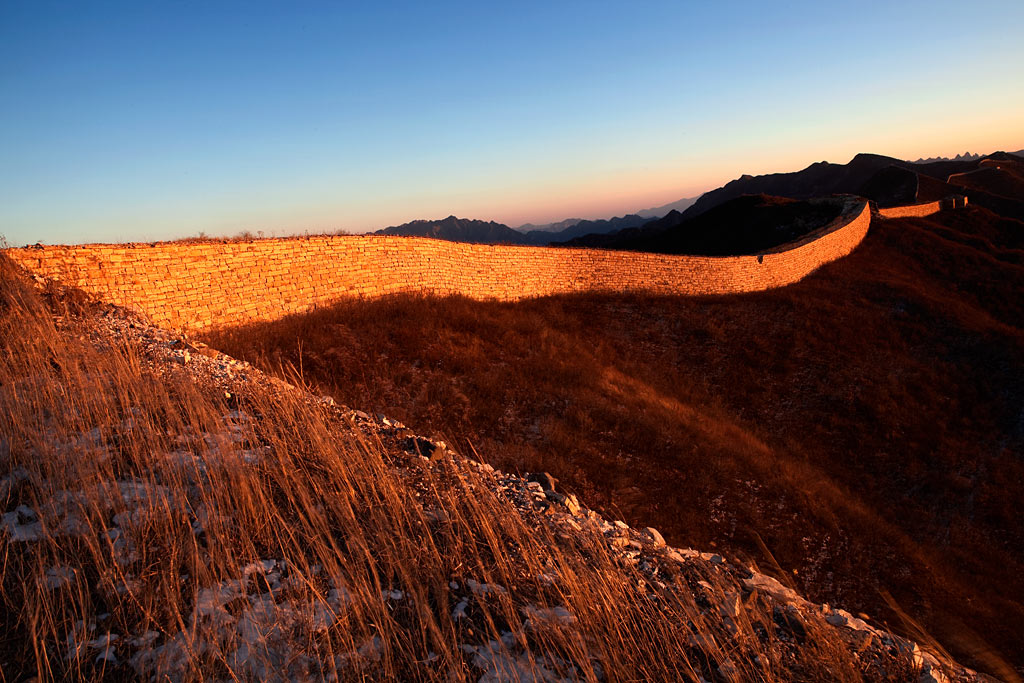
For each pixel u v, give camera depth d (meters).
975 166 105.25
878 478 14.70
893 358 21.75
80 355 6.49
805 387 19.17
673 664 3.43
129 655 2.90
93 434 4.90
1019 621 9.98
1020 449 16.64
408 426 10.73
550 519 5.35
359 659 3.10
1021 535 13.08
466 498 5.14
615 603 3.89
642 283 26.66
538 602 3.91
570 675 3.29
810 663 3.74
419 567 4.01
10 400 5.04
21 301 7.72
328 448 5.18
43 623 2.81
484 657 3.34
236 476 4.37
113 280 10.82
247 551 3.75
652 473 11.34
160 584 3.30
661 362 19.61
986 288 32.12
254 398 6.55
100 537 3.63
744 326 23.67
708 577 4.85
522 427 12.02
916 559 11.15
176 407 5.69
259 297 13.93
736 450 13.28
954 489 14.40
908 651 4.20
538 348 16.97
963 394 19.47
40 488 3.92
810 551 10.47
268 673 2.90
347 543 3.99
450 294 20.31
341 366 12.32
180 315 12.04
